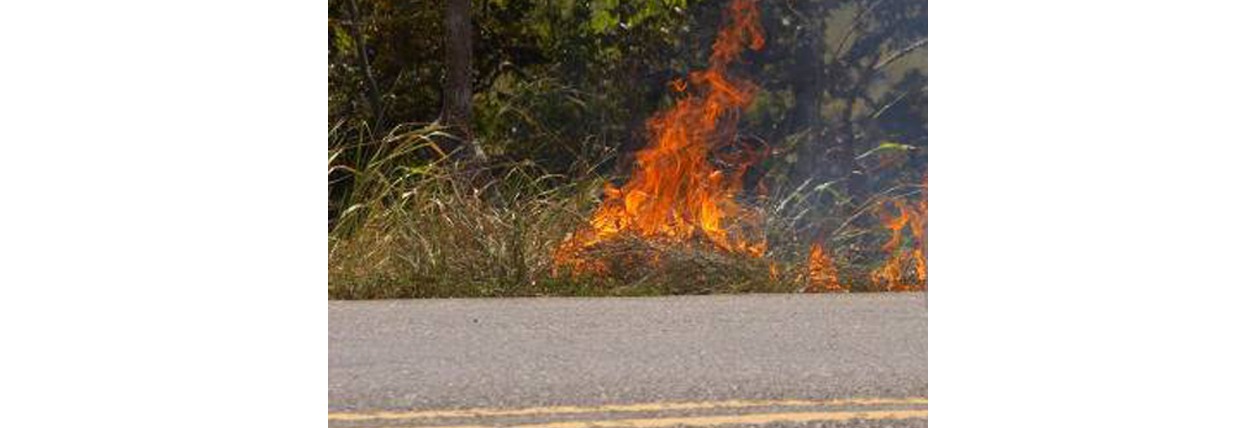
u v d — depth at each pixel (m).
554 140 18.53
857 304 9.69
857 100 20.12
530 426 6.49
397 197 13.52
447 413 6.68
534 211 12.77
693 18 19.41
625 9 19.25
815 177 18.73
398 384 7.17
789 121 19.50
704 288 12.20
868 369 7.67
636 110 19.08
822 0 19.83
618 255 12.32
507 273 11.85
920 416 6.84
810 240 13.38
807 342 8.30
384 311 9.16
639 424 6.54
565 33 19.38
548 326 8.71
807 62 19.64
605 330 8.61
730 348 8.11
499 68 19.62
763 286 12.39
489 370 7.47
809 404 6.97
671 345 8.17
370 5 19.12
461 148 14.76
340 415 6.65
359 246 12.01
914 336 8.51
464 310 9.25
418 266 11.71
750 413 6.77
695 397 7.02
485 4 19.38
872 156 19.20
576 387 7.15
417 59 19.20
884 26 20.14
